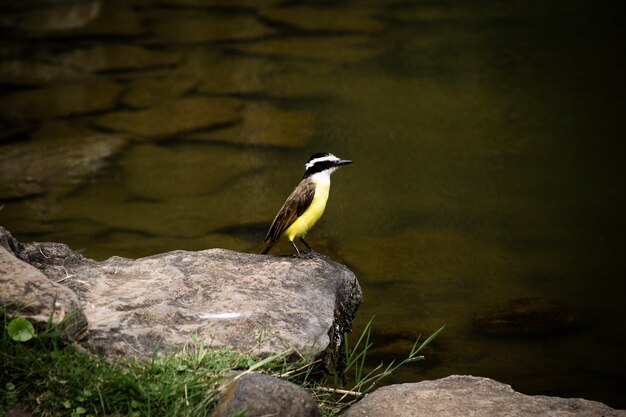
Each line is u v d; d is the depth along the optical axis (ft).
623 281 39.68
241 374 19.94
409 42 78.38
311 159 29.86
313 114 62.34
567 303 37.29
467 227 45.96
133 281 24.44
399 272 40.27
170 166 53.88
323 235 44.83
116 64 73.05
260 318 22.74
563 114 61.82
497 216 47.34
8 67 72.02
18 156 54.49
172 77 69.72
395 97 65.67
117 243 43.93
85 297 23.15
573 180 51.83
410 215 47.62
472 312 36.11
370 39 79.41
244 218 47.26
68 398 19.07
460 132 59.31
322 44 78.28
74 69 71.72
